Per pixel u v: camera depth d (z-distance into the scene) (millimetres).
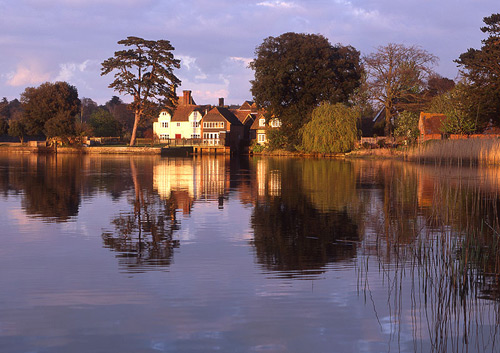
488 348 6434
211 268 10062
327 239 13031
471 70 53500
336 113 72938
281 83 79062
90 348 6406
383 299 8188
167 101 90875
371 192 24094
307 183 29375
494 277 9328
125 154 87375
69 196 22641
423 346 6504
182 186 27609
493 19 53219
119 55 87625
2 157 68438
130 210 18297
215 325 7121
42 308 7727
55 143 90125
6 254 11227
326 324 7180
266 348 6441
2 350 6332
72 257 10961
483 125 55125
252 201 20984
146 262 10539
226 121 110750
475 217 16250
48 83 103312
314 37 81062
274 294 8430
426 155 50500
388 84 75688
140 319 7316
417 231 13922
